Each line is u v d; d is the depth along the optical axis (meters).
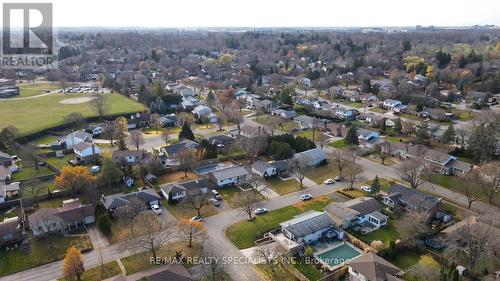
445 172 101.12
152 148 120.00
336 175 100.19
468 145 114.25
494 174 85.06
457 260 63.00
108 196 86.31
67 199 87.25
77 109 163.25
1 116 151.00
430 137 126.00
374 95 184.88
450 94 177.62
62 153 113.88
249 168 100.56
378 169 104.19
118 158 105.00
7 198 86.31
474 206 82.94
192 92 194.50
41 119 146.50
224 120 144.88
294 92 189.88
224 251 67.50
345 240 71.06
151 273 57.09
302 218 72.88
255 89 196.75
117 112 158.75
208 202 85.38
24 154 110.56
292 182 96.00
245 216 79.62
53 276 61.47
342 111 152.88
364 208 77.56
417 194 82.19
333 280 59.78
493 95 183.50
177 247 68.62
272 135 121.19
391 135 132.50
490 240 63.50
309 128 141.50
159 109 160.12
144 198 83.38
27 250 68.12
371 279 56.25
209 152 108.00
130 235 67.56
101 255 66.69
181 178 97.88
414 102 166.12
